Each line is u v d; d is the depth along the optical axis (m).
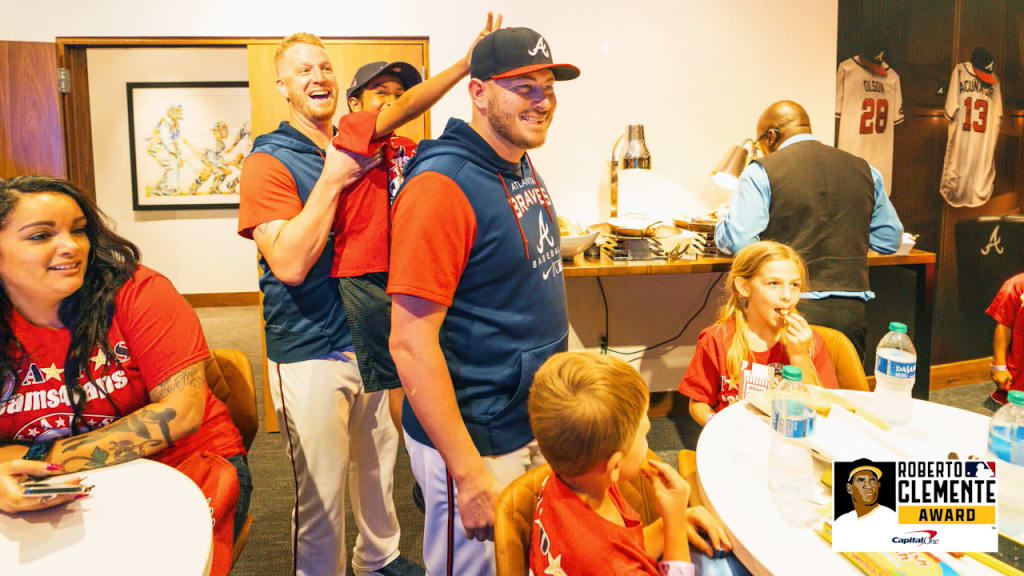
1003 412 1.20
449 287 1.23
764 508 1.13
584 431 0.98
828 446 1.34
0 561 0.97
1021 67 3.68
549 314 1.39
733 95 3.39
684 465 1.66
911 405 1.54
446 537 1.38
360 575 2.06
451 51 3.18
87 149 3.26
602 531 0.99
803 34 3.40
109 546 1.01
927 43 3.53
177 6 3.04
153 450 1.33
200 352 1.44
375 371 1.68
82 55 3.20
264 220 1.70
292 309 1.77
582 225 3.37
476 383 1.34
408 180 1.27
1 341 1.28
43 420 1.35
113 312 1.38
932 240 3.71
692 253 3.10
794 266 1.90
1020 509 1.09
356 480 2.02
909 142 3.60
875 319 3.26
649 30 3.29
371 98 2.08
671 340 3.51
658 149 3.38
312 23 3.10
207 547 1.01
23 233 1.22
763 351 1.97
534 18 3.21
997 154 3.73
